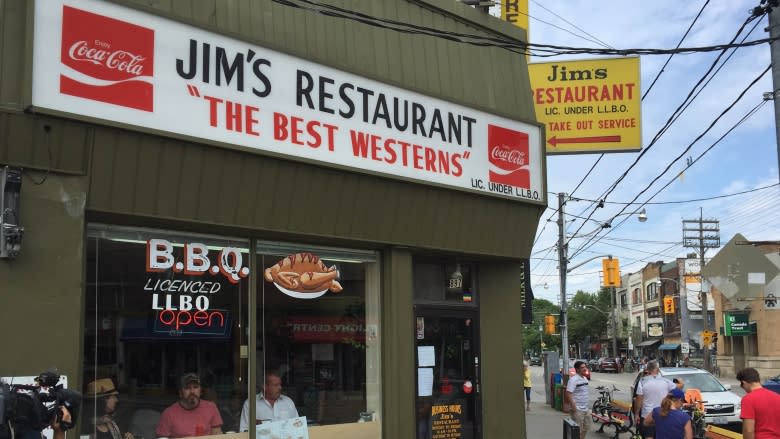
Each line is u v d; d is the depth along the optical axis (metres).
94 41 6.07
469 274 9.81
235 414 7.13
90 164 6.09
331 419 7.93
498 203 9.43
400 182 8.30
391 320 8.44
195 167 6.69
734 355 49.09
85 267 6.28
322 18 7.88
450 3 9.22
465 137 9.06
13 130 5.66
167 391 6.71
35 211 5.79
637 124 12.60
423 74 8.77
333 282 8.16
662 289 75.69
